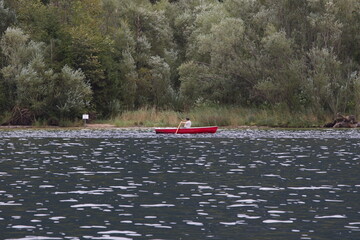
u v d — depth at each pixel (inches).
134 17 7106.3
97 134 4589.1
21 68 5669.3
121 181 2025.1
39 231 1268.5
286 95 5541.3
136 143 3737.7
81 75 5959.6
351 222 1357.0
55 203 1596.9
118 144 3654.0
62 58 6087.6
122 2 7303.2
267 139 4040.4
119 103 6250.0
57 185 1929.1
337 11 5556.1
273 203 1596.9
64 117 5708.7
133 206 1553.9
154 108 5880.9
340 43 5649.6
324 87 5305.1
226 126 5472.4
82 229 1286.9
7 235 1230.3
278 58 5620.1
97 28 6702.8
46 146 3494.1
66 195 1728.6
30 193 1764.3
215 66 5999.0
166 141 3905.0
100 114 6082.7
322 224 1337.4
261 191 1804.9
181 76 6358.3
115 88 6205.7
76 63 6112.2
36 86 5625.0
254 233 1251.8
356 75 5674.2
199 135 4458.7
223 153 3068.4
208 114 5561.0
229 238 1207.6
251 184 1956.2
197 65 6171.3
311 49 5649.6
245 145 3570.4
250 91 5876.0
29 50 5782.5
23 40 5797.2
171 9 7687.0
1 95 5629.9
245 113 5723.4
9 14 6274.6
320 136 4279.0
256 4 6063.0
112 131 4960.6
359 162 2628.0
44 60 5880.9
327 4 5492.1
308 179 2076.8
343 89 5408.5
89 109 5959.6
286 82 5472.4
